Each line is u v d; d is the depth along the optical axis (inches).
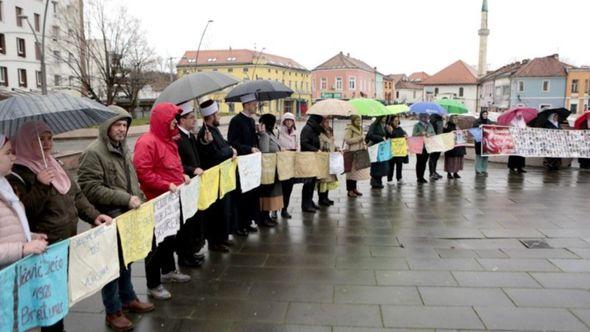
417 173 443.2
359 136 358.3
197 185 198.5
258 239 253.1
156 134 175.6
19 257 102.3
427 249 232.5
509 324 151.8
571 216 299.0
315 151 304.0
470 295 175.2
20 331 101.8
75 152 536.1
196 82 203.9
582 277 192.5
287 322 155.8
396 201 353.1
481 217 298.8
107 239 134.0
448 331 147.9
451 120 476.7
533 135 489.7
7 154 107.0
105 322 156.9
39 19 1969.7
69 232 129.0
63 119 136.7
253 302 171.8
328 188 333.1
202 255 216.8
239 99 265.9
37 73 1961.1
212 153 222.1
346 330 149.5
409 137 426.9
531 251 227.6
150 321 157.9
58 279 112.9
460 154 455.8
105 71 1472.7
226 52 3260.3
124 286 161.5
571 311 160.7
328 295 177.0
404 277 194.4
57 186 125.8
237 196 253.1
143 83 1562.5
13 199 109.0
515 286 183.5
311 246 239.5
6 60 1833.2
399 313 160.9
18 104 110.9
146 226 155.9
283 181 295.1
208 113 223.6
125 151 157.6
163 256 185.0
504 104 2603.3
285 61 3553.2
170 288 186.4
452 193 384.5
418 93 4320.9
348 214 310.3
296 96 3385.8
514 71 2568.9
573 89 2431.1
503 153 481.1
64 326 154.3
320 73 3216.0
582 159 524.7
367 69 3415.4
